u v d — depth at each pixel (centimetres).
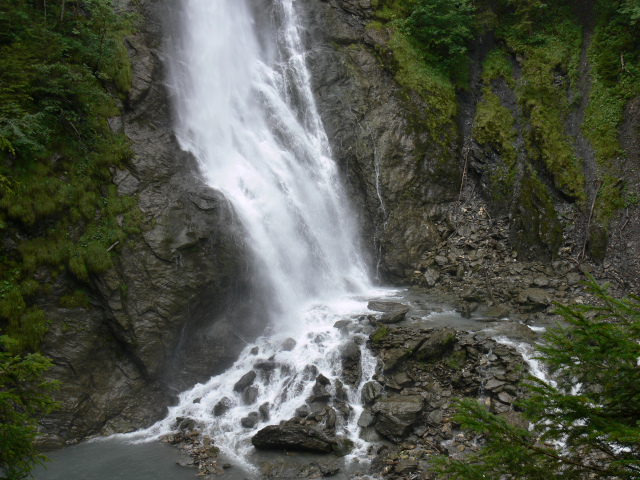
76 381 1207
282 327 1511
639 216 1723
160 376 1289
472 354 1247
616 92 1994
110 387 1245
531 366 1190
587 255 1752
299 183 1888
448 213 2009
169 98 1722
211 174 1683
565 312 462
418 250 1908
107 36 1644
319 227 1859
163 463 1052
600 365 454
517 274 1745
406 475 958
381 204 1964
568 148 1961
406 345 1288
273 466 1023
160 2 1869
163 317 1309
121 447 1127
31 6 1531
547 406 448
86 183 1377
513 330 1362
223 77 1928
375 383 1201
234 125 1872
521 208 1902
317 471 1005
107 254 1309
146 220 1399
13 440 622
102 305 1293
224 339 1389
